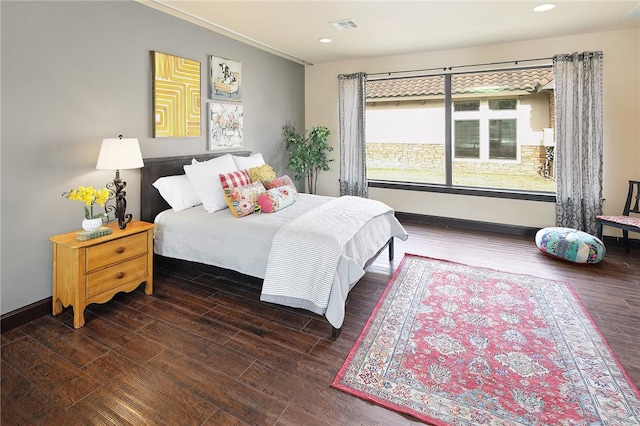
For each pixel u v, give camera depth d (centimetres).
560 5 316
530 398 171
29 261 246
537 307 263
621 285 301
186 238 299
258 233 265
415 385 182
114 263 258
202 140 388
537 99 462
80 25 264
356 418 161
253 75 461
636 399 169
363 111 530
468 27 374
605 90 399
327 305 226
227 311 265
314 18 346
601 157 401
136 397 174
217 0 301
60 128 257
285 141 540
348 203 339
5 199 232
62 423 158
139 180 323
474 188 500
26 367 196
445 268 344
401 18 345
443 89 505
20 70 232
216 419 161
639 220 356
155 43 325
